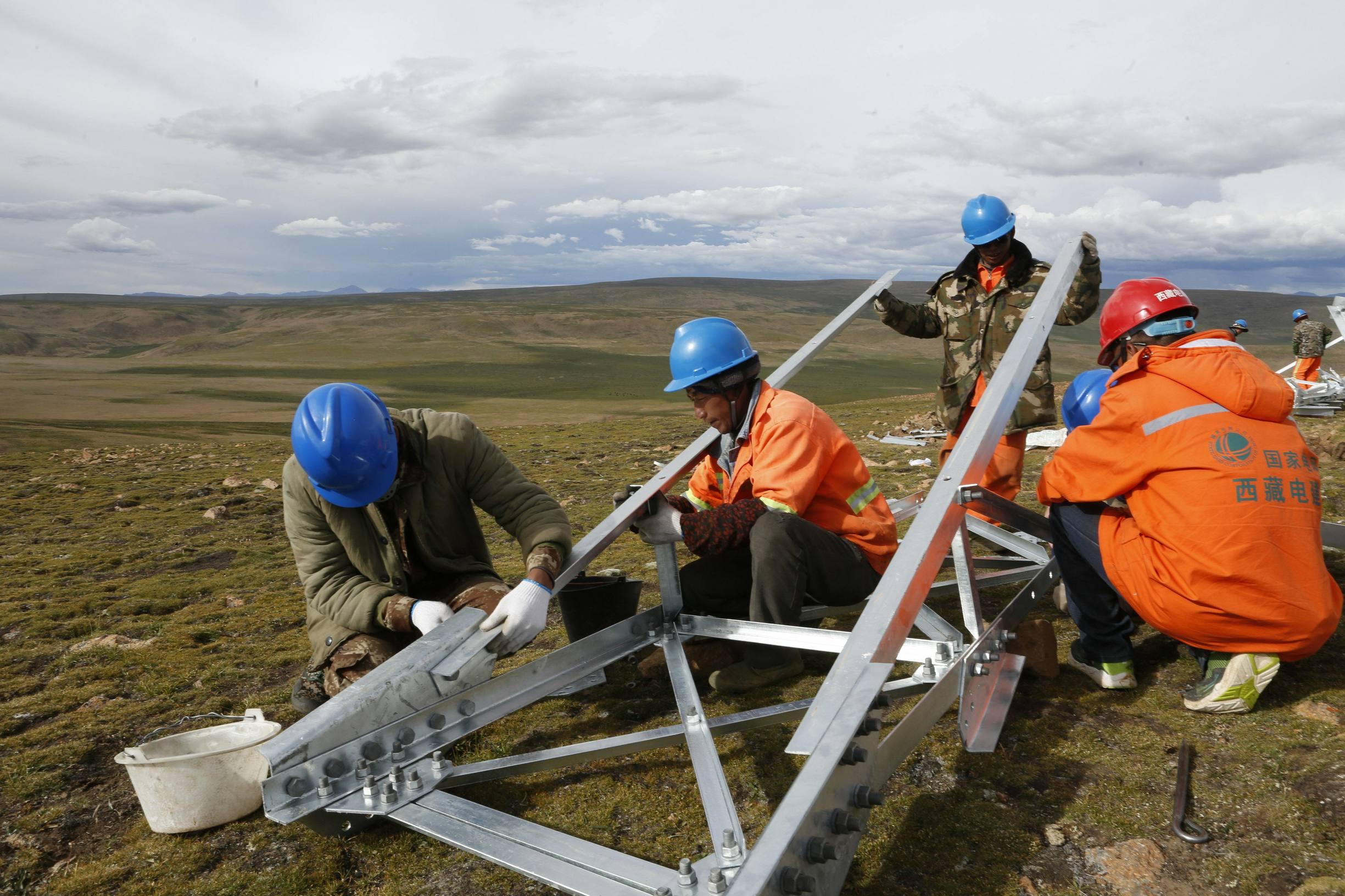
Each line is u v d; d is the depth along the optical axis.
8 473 11.93
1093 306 4.17
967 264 4.55
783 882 1.44
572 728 2.77
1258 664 2.43
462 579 3.02
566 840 1.88
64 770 2.72
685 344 3.01
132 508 8.58
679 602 3.06
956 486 2.30
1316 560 2.38
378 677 2.28
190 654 3.87
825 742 1.59
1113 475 2.57
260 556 6.18
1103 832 2.03
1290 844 1.90
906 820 2.13
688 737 2.26
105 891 2.05
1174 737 2.43
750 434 3.01
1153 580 2.51
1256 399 2.39
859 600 3.08
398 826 2.26
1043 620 2.94
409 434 2.87
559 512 2.86
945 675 2.20
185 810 2.25
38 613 4.72
